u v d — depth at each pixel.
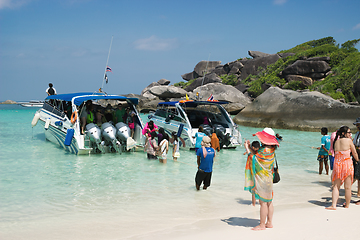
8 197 6.36
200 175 6.90
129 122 12.63
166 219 5.06
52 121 12.88
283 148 13.98
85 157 10.96
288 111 23.16
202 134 11.41
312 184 7.73
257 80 48.81
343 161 5.46
